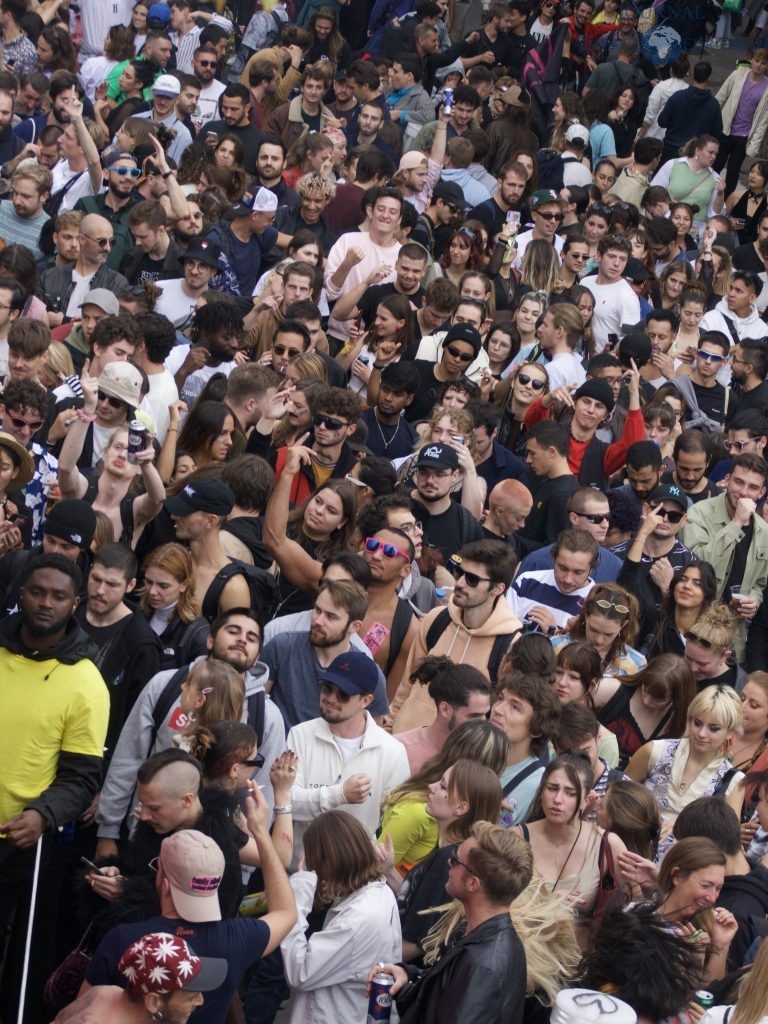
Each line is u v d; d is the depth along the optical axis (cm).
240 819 1339
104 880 1248
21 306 2141
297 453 1842
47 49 3916
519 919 1266
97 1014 1025
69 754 1414
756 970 1160
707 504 2348
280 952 1334
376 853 1327
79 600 1622
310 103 3809
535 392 2512
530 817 1480
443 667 1589
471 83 4250
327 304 2809
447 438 2133
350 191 3212
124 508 1831
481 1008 1152
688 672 1759
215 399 2133
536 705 1533
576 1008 1092
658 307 3409
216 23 4369
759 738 1797
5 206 2827
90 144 2970
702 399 2875
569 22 4703
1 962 1466
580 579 1977
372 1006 1259
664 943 1177
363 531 1847
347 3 4856
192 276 2578
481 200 3588
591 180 4053
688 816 1406
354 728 1529
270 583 1722
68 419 1884
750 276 3291
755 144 4497
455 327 2462
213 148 3219
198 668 1424
